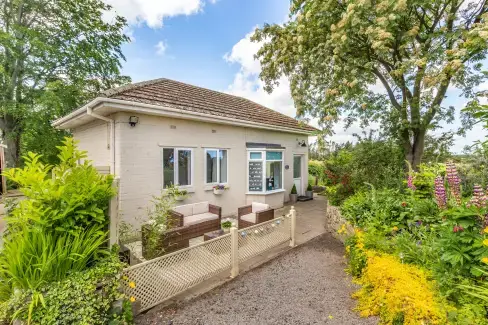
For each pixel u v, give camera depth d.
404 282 2.90
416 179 5.95
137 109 6.10
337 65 6.89
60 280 2.64
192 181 7.66
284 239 5.71
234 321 3.12
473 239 2.73
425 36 6.54
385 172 6.77
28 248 2.63
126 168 6.23
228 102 10.48
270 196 9.76
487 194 3.29
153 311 3.33
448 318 2.35
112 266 2.92
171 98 7.55
